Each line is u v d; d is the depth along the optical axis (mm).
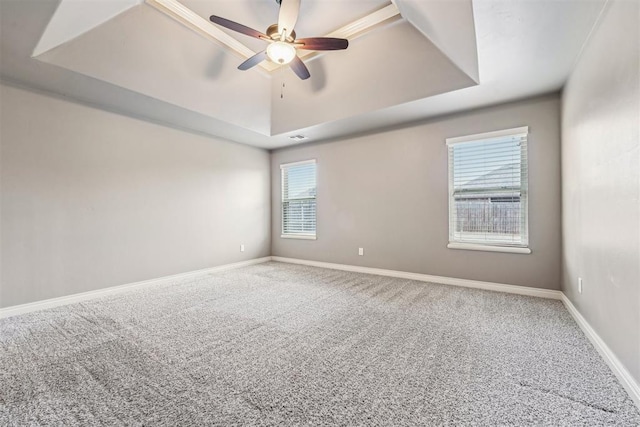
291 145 5414
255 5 2719
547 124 3141
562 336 2193
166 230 4070
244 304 3047
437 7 2141
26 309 2844
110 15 2438
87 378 1696
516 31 2010
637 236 1417
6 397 1524
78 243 3227
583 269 2283
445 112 3668
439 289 3557
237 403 1475
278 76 3906
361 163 4559
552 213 3129
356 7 2717
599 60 1896
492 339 2160
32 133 2924
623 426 1292
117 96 3180
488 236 3543
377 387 1600
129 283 3658
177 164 4207
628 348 1521
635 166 1427
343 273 4535
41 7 2064
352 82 3504
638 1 1380
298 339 2205
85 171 3291
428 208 3951
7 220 2773
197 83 3389
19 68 2598
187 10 2766
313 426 1318
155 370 1781
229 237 4969
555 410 1395
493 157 3498
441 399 1489
